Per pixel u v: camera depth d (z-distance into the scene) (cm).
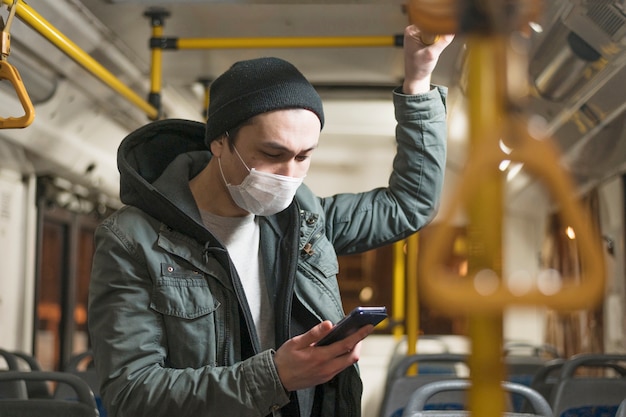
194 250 201
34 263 650
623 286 643
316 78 644
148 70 595
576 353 828
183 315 197
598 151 605
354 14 490
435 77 598
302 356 176
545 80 530
